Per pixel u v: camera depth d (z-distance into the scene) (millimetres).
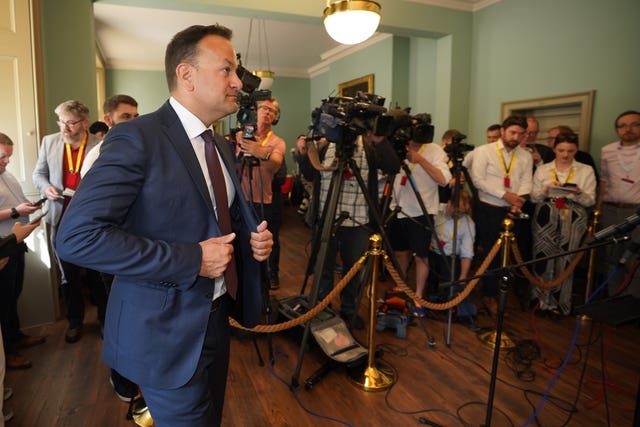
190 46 977
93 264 842
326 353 2201
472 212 3225
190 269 903
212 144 1084
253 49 7305
